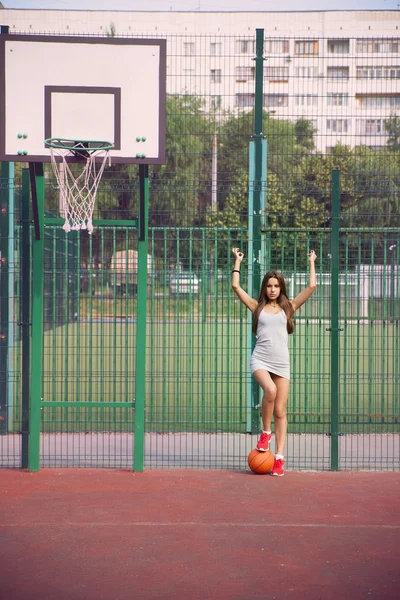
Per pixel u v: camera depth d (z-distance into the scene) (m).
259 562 4.87
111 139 7.24
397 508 6.14
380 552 5.07
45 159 7.19
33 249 7.39
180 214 10.04
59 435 9.12
